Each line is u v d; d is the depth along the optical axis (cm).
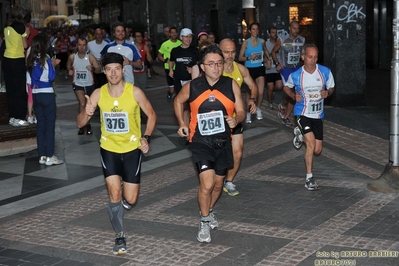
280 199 773
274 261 570
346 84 1513
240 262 573
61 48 3122
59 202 813
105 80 1383
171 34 1596
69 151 1148
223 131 616
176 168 966
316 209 724
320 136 805
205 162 607
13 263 600
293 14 2989
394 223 660
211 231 664
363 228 648
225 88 613
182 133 627
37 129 1041
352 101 1524
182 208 756
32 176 966
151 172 947
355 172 891
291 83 792
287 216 703
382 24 2531
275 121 1359
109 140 607
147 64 2662
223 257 588
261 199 777
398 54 767
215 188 646
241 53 1346
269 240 627
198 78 619
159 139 1212
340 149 1045
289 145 1096
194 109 616
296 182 849
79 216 746
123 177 614
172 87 1636
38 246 646
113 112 598
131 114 602
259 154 1036
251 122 1355
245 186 841
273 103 1653
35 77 1011
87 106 600
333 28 1503
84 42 1238
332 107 1525
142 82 1462
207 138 616
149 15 3969
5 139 1120
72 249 632
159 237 654
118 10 5569
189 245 625
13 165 1048
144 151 601
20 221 737
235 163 778
